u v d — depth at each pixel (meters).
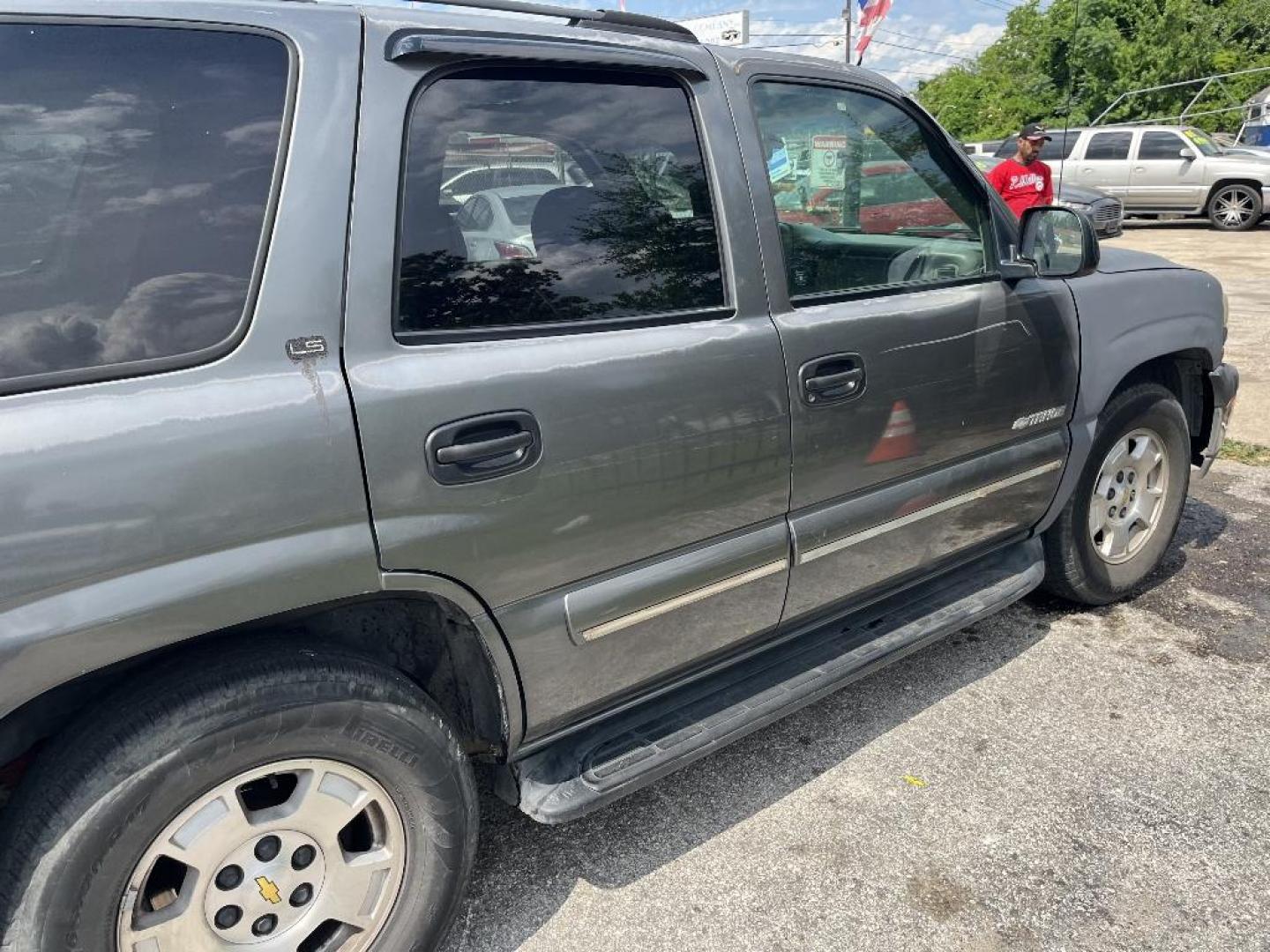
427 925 1.89
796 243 2.36
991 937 2.12
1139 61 26.47
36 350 1.41
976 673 3.22
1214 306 3.62
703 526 2.17
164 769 1.50
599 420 1.92
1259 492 4.82
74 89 1.50
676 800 2.61
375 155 1.70
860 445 2.44
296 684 1.61
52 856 1.44
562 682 2.04
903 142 2.65
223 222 1.56
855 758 2.77
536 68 1.95
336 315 1.64
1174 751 2.77
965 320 2.65
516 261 1.89
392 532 1.68
